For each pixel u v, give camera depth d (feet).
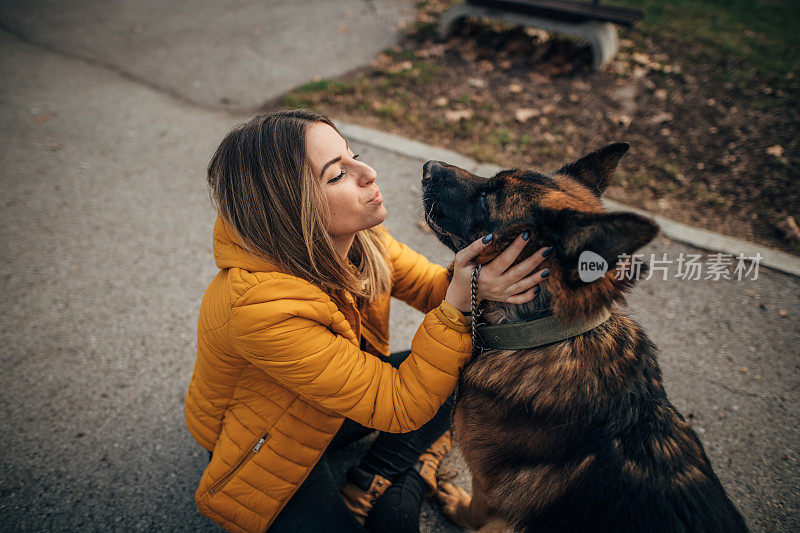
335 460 7.13
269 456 4.81
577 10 15.62
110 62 18.20
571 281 4.15
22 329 8.91
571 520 4.23
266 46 19.19
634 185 11.62
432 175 6.03
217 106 15.49
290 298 4.27
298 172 4.15
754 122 13.62
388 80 16.20
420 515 6.40
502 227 4.83
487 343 4.87
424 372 4.57
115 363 8.32
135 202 11.84
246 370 4.74
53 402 7.74
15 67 17.72
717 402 7.50
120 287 9.73
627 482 4.08
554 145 12.92
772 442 7.00
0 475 6.82
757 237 10.14
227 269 4.46
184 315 9.16
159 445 7.20
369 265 5.44
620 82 15.61
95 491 6.68
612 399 4.39
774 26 19.48
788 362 8.00
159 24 21.39
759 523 6.23
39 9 22.75
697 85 15.40
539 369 4.55
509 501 4.69
